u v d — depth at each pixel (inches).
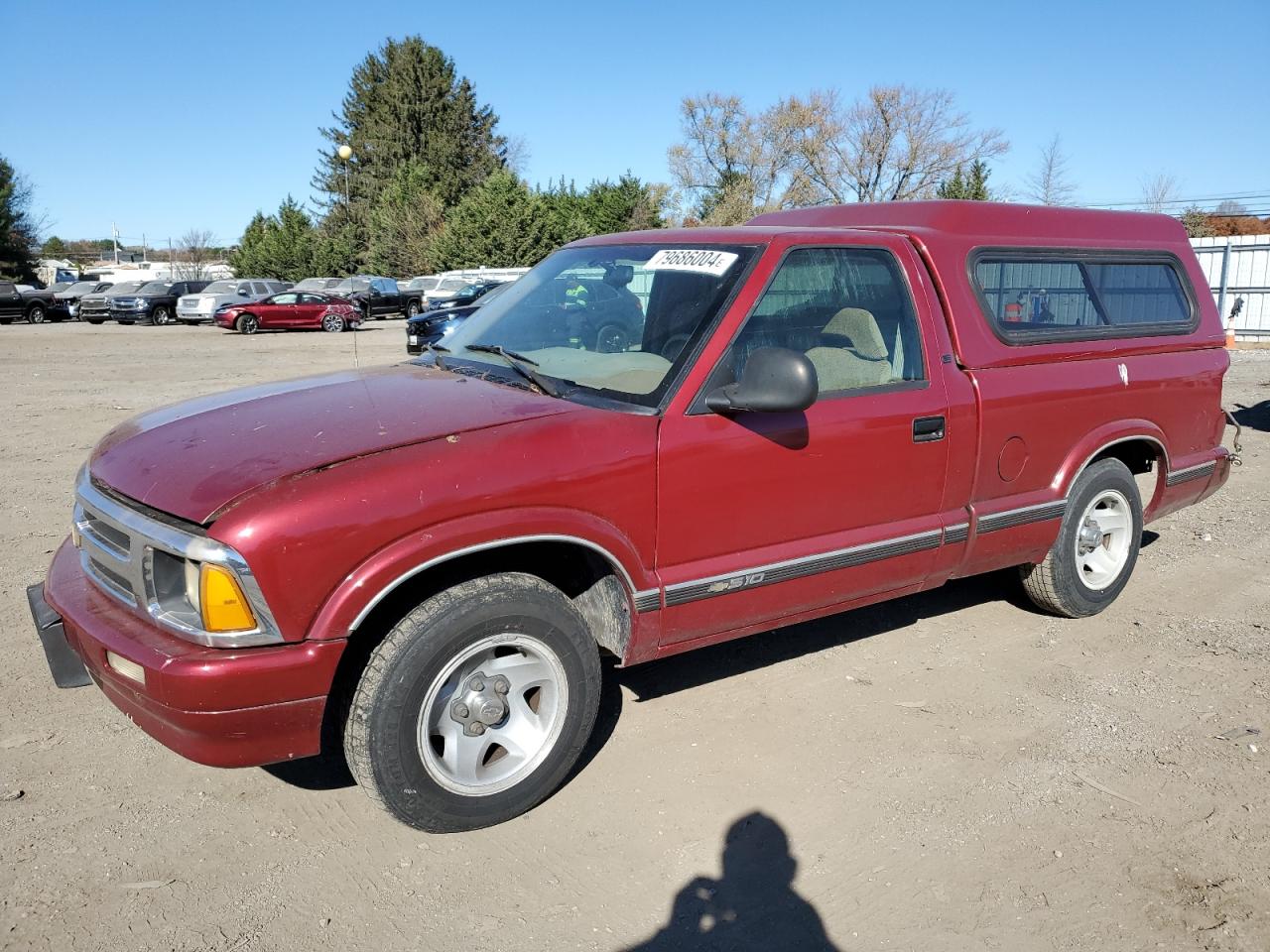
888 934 104.3
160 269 3117.6
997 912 107.6
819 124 2149.4
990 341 160.2
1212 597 205.8
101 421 437.1
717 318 131.5
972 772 135.9
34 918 103.3
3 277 2364.7
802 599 142.6
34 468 329.1
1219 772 136.0
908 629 187.0
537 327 150.6
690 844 119.1
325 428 118.0
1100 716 152.2
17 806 123.7
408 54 2792.8
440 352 157.9
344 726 112.4
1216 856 117.6
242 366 725.9
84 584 122.0
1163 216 201.5
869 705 155.1
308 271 2615.7
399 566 105.8
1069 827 123.2
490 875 112.8
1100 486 182.5
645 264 147.9
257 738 104.9
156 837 118.4
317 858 115.3
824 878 113.3
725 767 136.4
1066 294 176.2
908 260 153.2
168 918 104.2
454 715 116.3
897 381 149.1
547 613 118.2
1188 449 200.4
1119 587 193.2
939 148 2082.9
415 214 2390.5
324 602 104.1
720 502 130.2
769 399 121.3
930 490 153.1
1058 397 168.4
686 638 133.6
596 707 126.5
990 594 206.7
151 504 108.5
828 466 139.6
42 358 791.7
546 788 123.6
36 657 167.9
